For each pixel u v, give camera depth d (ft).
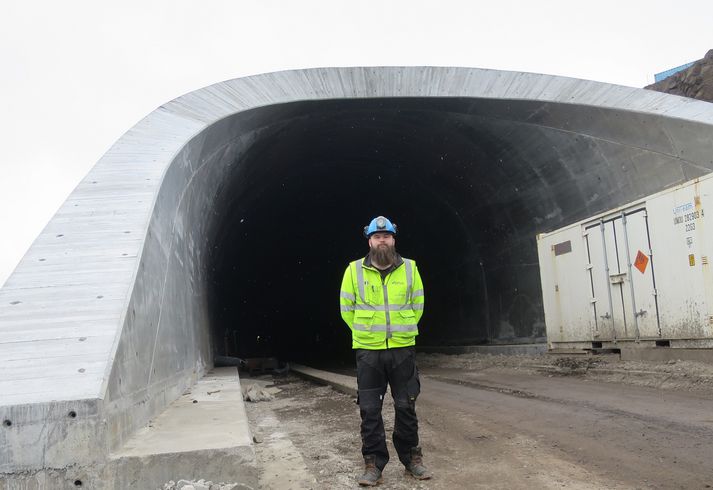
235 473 13.02
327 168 80.53
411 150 69.31
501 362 55.26
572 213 58.70
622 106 47.67
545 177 59.21
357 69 50.19
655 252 37.91
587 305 45.11
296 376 65.62
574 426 22.90
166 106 39.65
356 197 95.91
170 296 26.78
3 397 12.26
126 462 12.42
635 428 21.61
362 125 61.77
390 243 16.08
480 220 74.18
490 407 29.45
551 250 50.49
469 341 83.20
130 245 20.66
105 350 14.33
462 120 57.06
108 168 28.99
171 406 22.91
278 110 48.52
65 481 12.02
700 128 42.55
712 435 19.61
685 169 45.24
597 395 30.53
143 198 24.93
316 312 138.72
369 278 16.12
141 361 18.02
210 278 57.62
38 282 18.31
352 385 40.91
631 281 40.16
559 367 44.32
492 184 66.74
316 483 16.15
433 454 19.79
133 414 15.93
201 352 43.39
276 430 25.52
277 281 128.16
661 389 30.78
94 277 18.44
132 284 17.93
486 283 77.25
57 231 22.08
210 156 42.09
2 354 14.25
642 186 49.67
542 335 65.26
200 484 12.45
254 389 42.57
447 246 85.87
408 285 16.10
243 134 48.16
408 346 16.11
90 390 12.59
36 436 11.98
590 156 53.01
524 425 23.93
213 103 42.06
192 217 38.24
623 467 16.81
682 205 35.60
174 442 14.06
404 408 16.07
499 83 51.49
